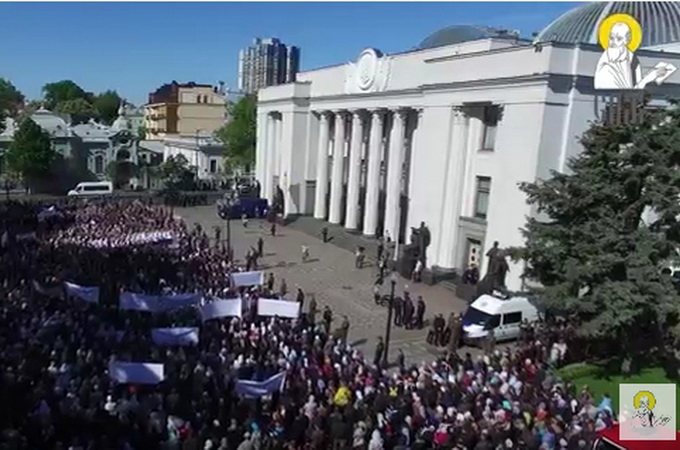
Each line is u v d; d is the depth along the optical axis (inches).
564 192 1033.5
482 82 1445.6
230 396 733.9
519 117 1355.8
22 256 1398.9
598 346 1032.2
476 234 1537.9
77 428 624.4
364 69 2043.6
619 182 1000.9
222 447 574.2
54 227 1809.8
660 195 958.4
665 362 995.9
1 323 904.3
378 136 1994.3
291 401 722.8
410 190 1764.3
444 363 892.6
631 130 1000.9
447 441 633.0
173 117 5246.1
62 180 3376.0
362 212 2186.3
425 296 1482.5
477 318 1138.7
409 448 618.8
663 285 937.5
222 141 4097.0
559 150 1321.4
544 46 1286.9
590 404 780.0
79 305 1051.3
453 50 1694.1
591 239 977.5
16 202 2294.5
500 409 711.7
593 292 967.0
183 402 715.4
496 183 1437.0
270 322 1021.8
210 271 1384.1
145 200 2965.1
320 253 1936.5
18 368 745.0
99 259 1382.9
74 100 5713.6
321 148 2384.4
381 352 983.0
